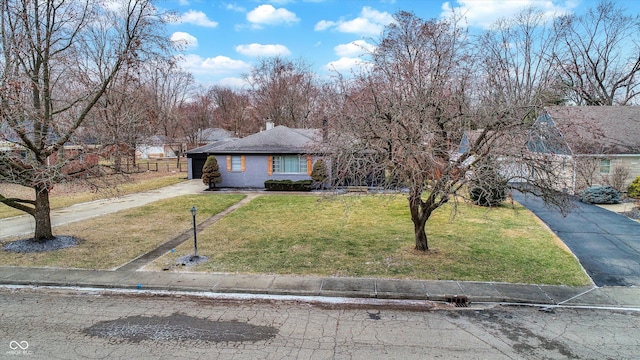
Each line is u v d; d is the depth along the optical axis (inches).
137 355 221.5
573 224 551.5
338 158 347.9
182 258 397.4
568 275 349.1
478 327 259.0
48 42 430.6
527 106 322.3
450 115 343.9
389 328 257.4
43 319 268.5
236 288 319.0
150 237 483.2
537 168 328.2
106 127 444.8
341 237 482.3
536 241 461.7
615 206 690.8
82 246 440.8
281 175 944.3
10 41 396.2
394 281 333.4
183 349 228.8
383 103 347.6
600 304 293.7
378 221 574.6
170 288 322.3
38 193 442.3
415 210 410.6
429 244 447.5
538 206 689.0
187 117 1941.4
